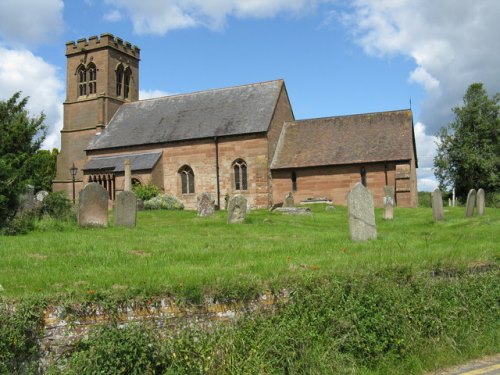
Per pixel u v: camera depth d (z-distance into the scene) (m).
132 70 55.47
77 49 52.97
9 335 5.50
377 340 7.31
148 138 46.66
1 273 8.72
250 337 6.68
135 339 5.92
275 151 43.75
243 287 7.06
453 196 50.81
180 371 6.00
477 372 7.32
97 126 51.06
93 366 5.65
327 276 7.76
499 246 12.16
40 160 22.62
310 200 39.97
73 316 6.00
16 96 27.27
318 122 44.81
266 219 23.30
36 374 5.70
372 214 14.84
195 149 44.62
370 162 39.28
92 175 46.25
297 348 6.71
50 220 18.30
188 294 6.69
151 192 39.22
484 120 53.97
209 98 48.44
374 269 8.27
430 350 7.64
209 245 13.63
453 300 8.56
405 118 41.84
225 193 43.47
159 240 14.62
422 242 13.70
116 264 10.01
